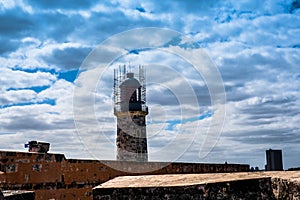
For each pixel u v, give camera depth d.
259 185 5.56
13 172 12.40
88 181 14.81
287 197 5.13
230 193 5.51
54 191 13.56
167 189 5.75
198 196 5.55
